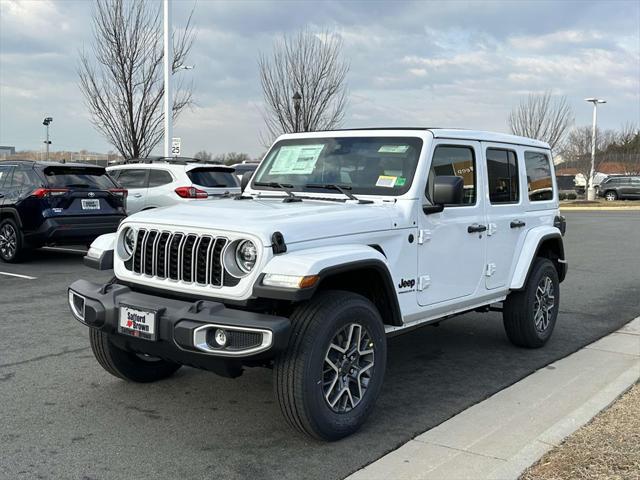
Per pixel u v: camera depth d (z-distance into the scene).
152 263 4.06
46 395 4.71
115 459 3.70
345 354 3.92
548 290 6.23
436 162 4.78
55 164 10.82
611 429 3.93
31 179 10.76
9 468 3.57
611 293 9.20
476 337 6.65
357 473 3.54
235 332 3.50
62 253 12.72
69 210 10.73
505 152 5.73
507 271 5.68
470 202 5.20
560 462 3.48
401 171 4.64
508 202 5.73
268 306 3.77
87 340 6.17
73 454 3.76
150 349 3.93
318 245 3.83
